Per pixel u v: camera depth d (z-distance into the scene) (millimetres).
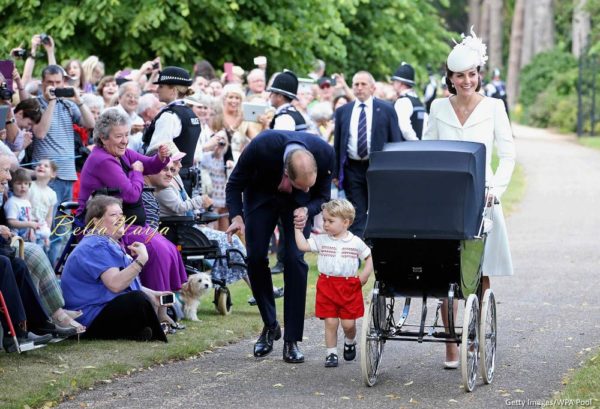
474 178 9539
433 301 14195
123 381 9961
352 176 16422
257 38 26125
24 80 16297
